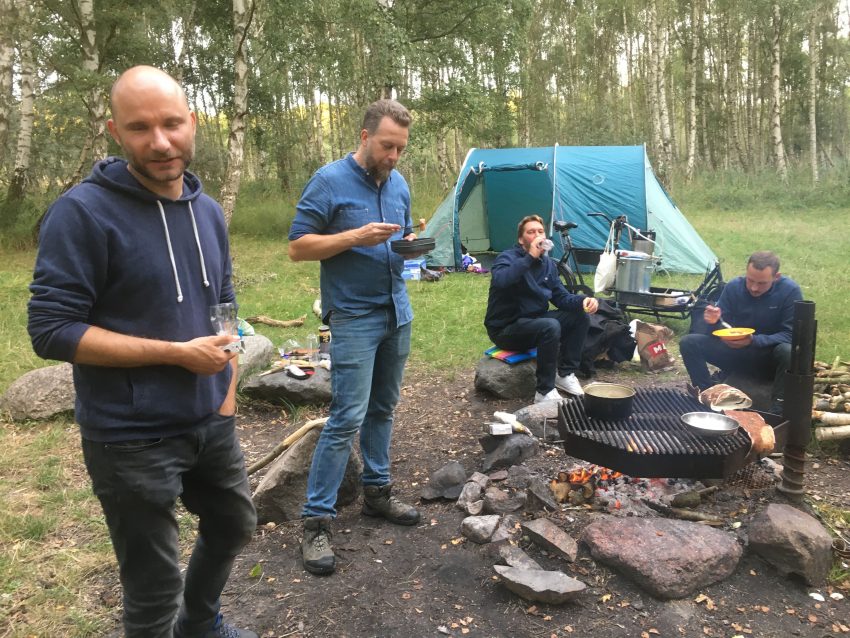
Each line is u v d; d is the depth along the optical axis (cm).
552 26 2895
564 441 294
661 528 268
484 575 263
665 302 618
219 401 180
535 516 298
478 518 293
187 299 172
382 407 302
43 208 1445
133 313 163
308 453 313
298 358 521
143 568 170
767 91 3027
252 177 3409
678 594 242
